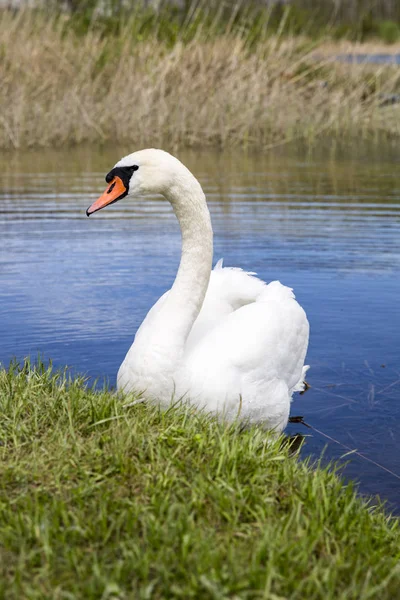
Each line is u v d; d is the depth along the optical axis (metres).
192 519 3.97
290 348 6.21
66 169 15.72
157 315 5.71
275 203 12.48
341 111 22.20
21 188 13.65
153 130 19.98
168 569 3.65
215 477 4.43
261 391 5.80
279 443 5.26
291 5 25.73
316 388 6.63
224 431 4.96
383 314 7.98
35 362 6.73
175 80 20.52
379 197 12.99
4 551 3.74
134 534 3.89
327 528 4.16
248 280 6.64
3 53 20.20
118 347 7.11
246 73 20.78
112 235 10.78
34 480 4.30
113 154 17.88
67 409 5.02
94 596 3.46
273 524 4.09
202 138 19.86
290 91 21.66
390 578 3.81
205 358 5.64
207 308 6.33
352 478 5.30
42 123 19.39
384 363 7.00
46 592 3.50
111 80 20.92
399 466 5.47
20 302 8.15
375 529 4.32
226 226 10.98
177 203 5.78
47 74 20.25
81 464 4.45
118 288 8.64
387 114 23.14
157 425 5.06
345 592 3.62
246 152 18.81
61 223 11.32
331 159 17.73
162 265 9.43
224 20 23.75
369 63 25.19
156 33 21.78
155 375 5.53
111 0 23.48
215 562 3.65
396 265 9.33
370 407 6.31
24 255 9.71
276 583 3.61
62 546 3.77
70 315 7.82
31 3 21.64
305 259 9.55
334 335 7.53
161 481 4.28
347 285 8.72
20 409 5.06
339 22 35.22
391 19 39.56
